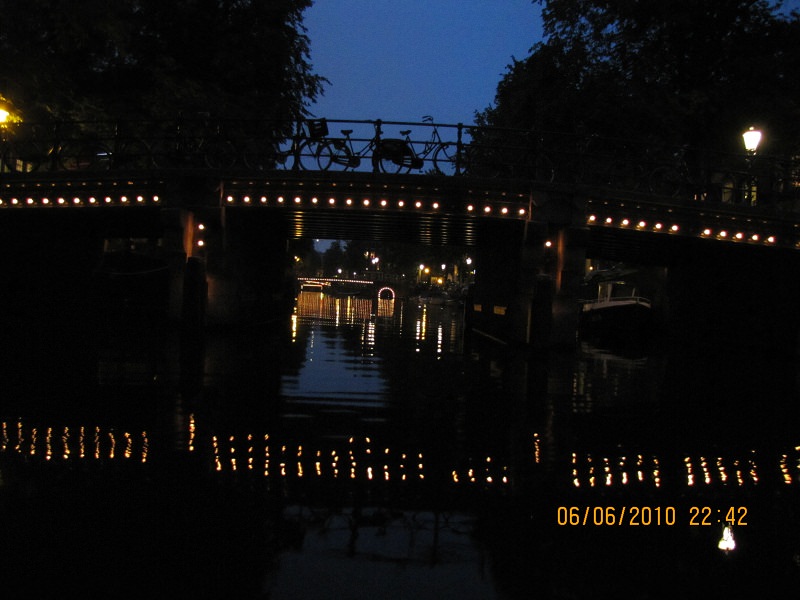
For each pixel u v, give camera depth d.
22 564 3.73
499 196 15.75
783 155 22.42
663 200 16.00
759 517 4.96
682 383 11.85
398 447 6.54
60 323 17.73
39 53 19.84
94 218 18.27
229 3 24.23
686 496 5.41
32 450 5.89
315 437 6.75
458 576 3.75
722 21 23.34
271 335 17.28
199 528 4.31
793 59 22.23
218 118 16.56
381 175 15.66
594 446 6.92
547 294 15.62
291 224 22.00
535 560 4.03
